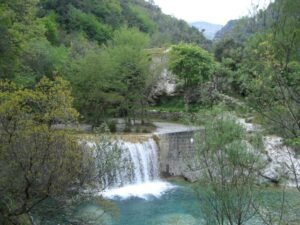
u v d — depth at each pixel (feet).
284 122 20.84
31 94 40.40
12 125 39.50
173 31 309.22
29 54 109.40
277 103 20.67
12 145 39.04
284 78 19.10
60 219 46.39
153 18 334.44
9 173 39.17
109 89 116.26
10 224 41.78
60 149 40.63
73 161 41.63
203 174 46.98
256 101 21.13
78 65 111.96
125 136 98.94
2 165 39.29
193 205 76.38
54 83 43.78
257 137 45.39
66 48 153.58
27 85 92.38
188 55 143.02
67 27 200.85
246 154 44.29
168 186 91.66
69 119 43.78
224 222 45.96
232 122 46.32
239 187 43.78
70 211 48.21
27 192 38.99
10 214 40.42
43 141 39.32
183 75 145.07
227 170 44.60
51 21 179.73
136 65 120.26
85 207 52.34
